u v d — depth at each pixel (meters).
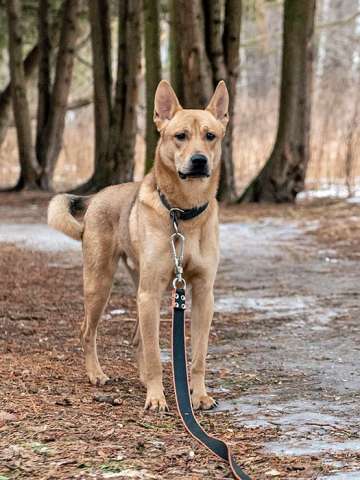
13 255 12.20
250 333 7.93
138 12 20.66
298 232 14.59
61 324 8.26
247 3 24.75
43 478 4.24
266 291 9.96
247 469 4.43
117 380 6.32
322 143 20.59
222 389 6.11
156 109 6.05
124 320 8.50
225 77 17.75
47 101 23.69
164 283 5.76
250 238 14.06
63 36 22.83
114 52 36.00
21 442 4.74
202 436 4.81
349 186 19.28
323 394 5.93
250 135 23.31
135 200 6.02
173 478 4.27
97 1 21.23
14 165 30.50
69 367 6.64
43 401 5.57
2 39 25.39
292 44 18.03
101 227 6.30
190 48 16.95
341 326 8.10
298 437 4.96
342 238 13.62
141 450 4.67
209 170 5.65
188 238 5.71
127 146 21.25
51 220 6.46
